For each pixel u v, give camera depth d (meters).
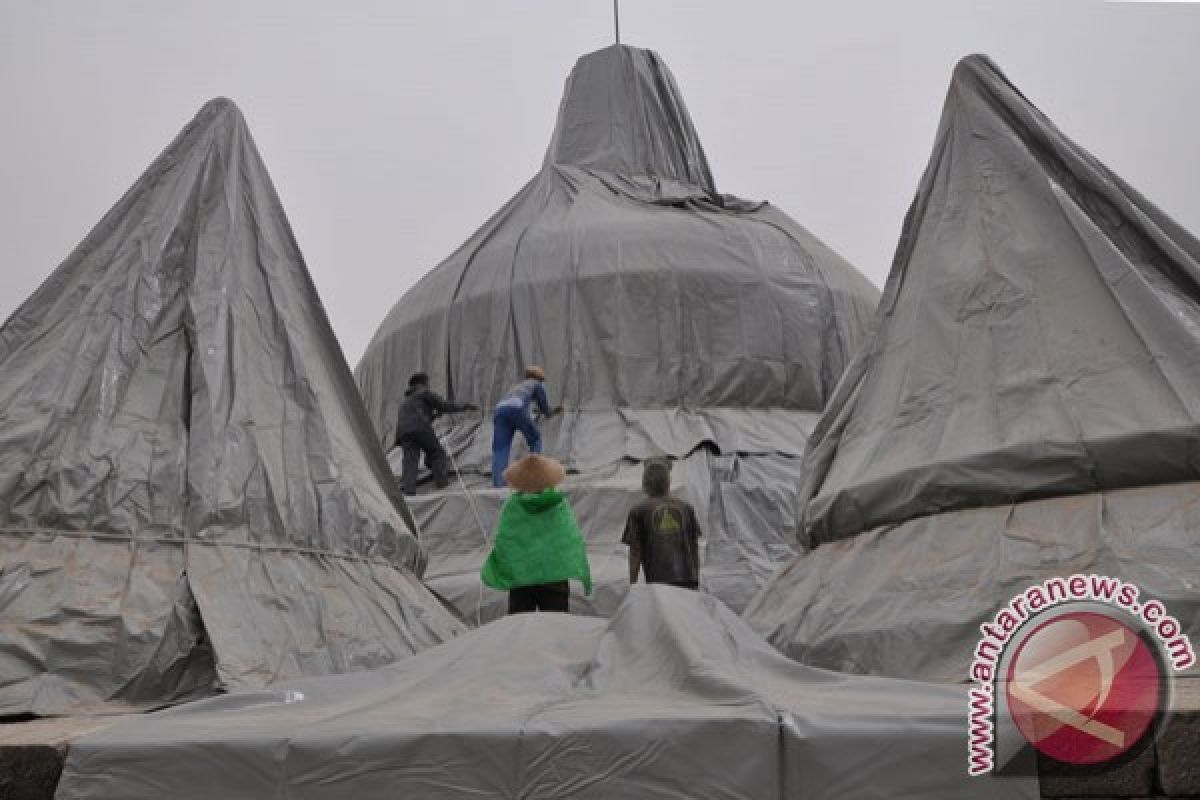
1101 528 5.77
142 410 6.73
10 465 6.13
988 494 6.42
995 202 7.58
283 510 6.99
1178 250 6.78
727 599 11.23
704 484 13.20
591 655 4.71
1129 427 6.10
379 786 3.46
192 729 3.79
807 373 15.56
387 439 16.83
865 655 6.09
